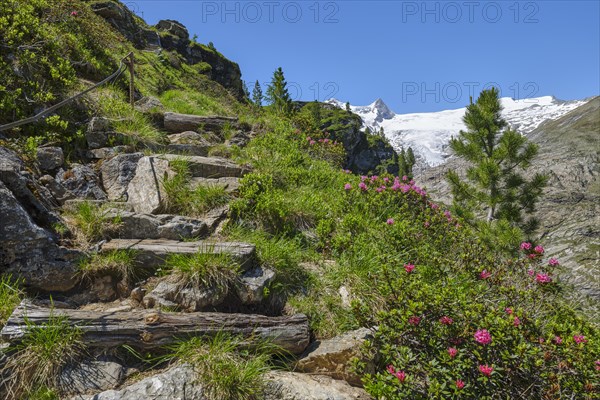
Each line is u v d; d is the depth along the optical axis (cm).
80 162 724
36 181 573
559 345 415
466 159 2488
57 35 993
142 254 500
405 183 1024
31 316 380
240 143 1033
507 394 397
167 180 668
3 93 703
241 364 396
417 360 430
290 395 386
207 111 1488
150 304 455
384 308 521
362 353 437
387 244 690
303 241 658
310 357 439
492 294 582
